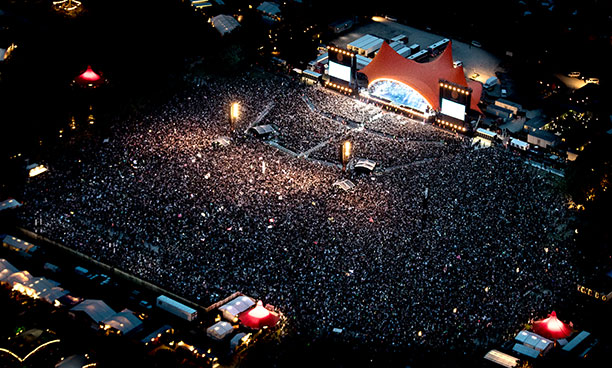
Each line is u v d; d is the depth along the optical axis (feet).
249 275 436.35
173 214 482.28
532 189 534.78
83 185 514.27
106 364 391.24
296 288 426.10
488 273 442.91
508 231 483.51
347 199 507.30
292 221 478.59
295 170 541.75
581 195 528.22
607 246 476.95
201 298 429.38
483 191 525.75
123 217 481.46
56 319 422.00
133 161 541.34
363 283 428.15
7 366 390.21
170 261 449.06
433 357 389.19
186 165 538.47
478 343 402.11
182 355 396.57
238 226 471.21
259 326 407.44
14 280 437.99
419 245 461.37
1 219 487.20
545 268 454.81
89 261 460.14
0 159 536.83
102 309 418.72
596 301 441.68
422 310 412.57
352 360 385.70
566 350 403.75
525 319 419.74
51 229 478.18
